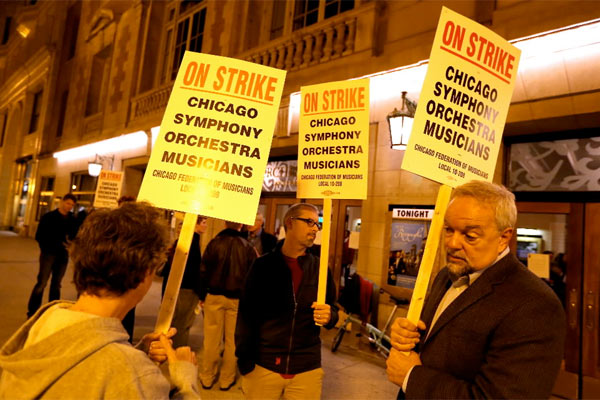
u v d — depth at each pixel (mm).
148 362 904
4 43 25453
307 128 2344
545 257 4031
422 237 4734
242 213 1593
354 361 4391
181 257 1468
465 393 1151
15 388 831
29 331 953
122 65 11922
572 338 3781
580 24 3594
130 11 12008
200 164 1609
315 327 2240
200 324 5426
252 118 1676
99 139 12070
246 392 2191
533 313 1166
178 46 10500
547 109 3875
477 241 1291
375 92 5473
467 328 1257
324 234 2143
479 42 1619
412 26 5188
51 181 15992
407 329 1376
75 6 16594
